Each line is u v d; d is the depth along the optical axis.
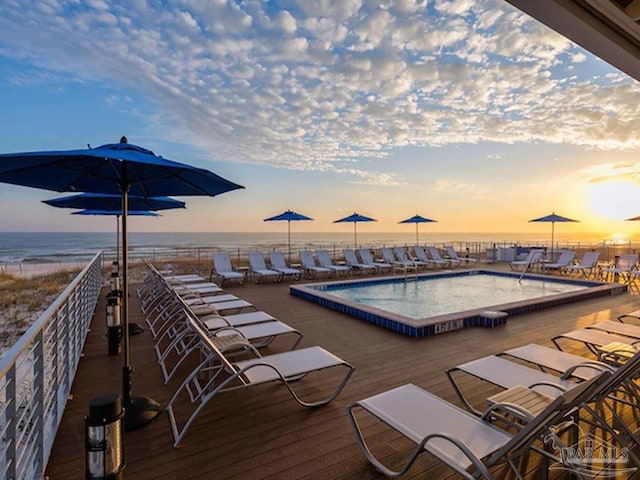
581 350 4.34
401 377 3.53
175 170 2.68
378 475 2.11
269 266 10.67
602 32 1.61
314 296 7.04
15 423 1.62
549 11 1.49
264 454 2.31
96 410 1.44
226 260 9.91
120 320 4.27
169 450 2.34
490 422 2.17
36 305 11.21
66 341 3.07
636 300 7.30
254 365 2.67
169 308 5.53
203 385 3.32
